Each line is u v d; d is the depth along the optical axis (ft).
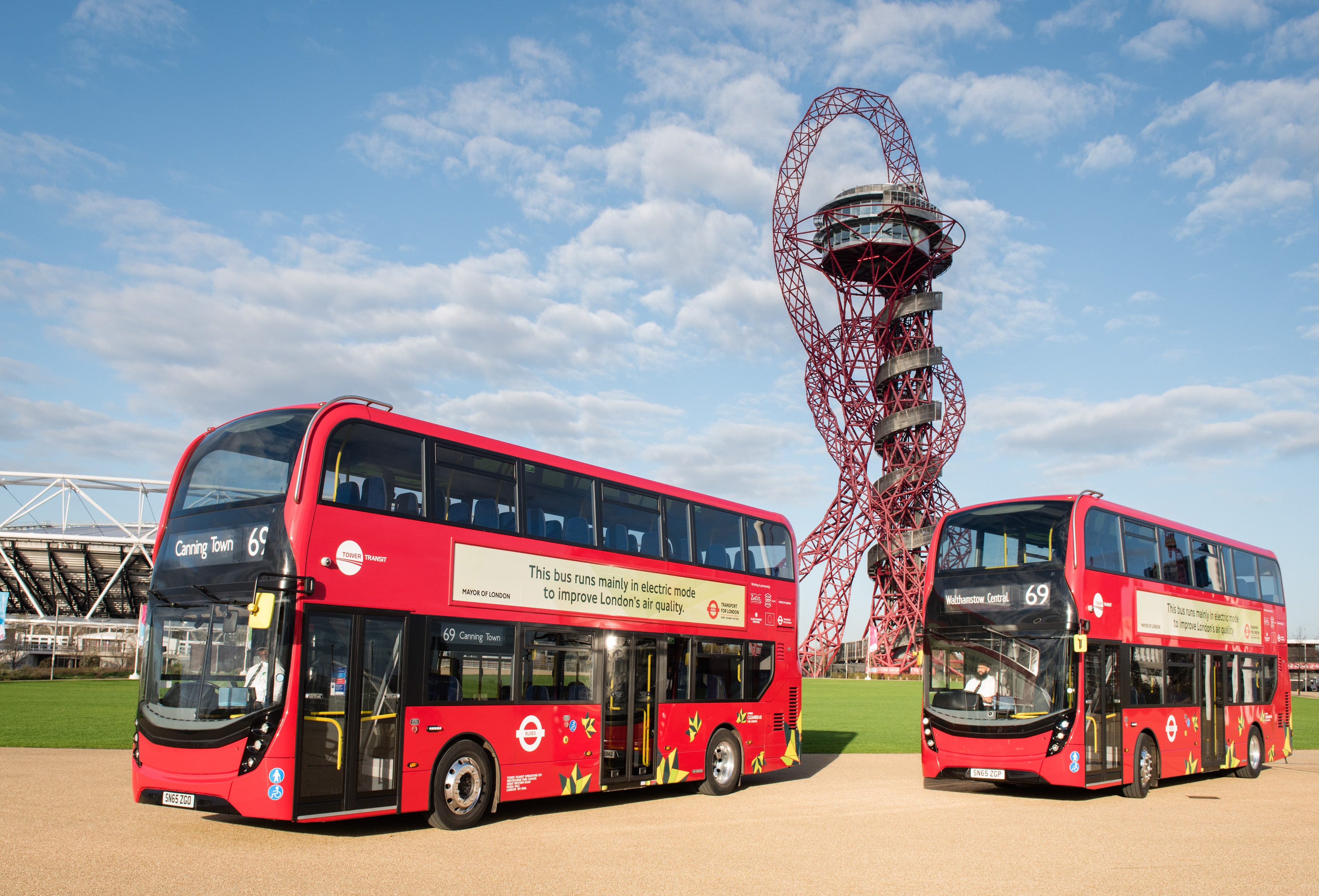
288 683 39.70
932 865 40.34
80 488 306.96
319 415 42.78
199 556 43.37
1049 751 59.26
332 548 42.14
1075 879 37.88
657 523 61.62
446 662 46.85
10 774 62.49
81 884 32.60
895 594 367.04
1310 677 430.61
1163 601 72.18
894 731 127.95
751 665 68.08
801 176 298.76
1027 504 64.44
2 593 163.43
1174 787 74.79
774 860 40.60
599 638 55.98
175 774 41.01
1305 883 37.81
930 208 319.88
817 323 311.68
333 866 36.94
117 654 265.95
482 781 48.21
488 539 49.88
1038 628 61.21
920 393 331.77
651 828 48.98
